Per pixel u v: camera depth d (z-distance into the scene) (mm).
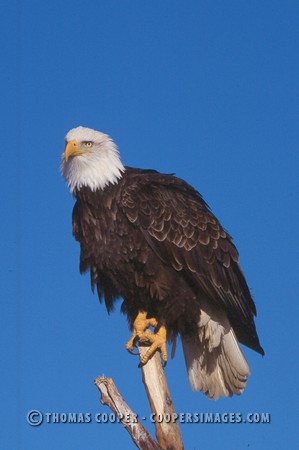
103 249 12719
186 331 12828
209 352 12914
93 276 13195
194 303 12789
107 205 12578
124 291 12969
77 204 13008
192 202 13227
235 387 12805
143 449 9656
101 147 12750
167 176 13484
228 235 13477
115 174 12766
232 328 13523
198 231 12961
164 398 10289
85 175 12641
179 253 12727
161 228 12633
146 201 12664
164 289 12680
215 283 12938
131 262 12641
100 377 9898
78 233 13047
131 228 12578
